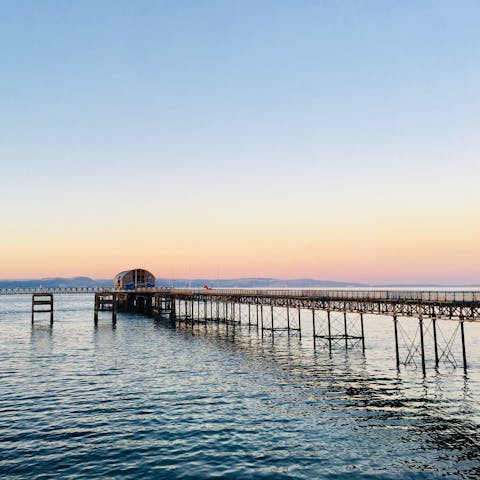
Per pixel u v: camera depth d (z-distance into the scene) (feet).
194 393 106.22
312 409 93.09
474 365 139.13
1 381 118.21
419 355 160.76
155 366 140.26
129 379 121.19
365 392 106.42
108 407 94.27
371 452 70.69
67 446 72.64
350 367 137.69
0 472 62.95
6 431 79.25
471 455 69.46
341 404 96.48
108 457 68.33
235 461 67.10
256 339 208.44
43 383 116.06
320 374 127.13
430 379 119.14
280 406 95.20
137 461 66.95
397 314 133.28
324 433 79.00
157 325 274.77
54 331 240.73
